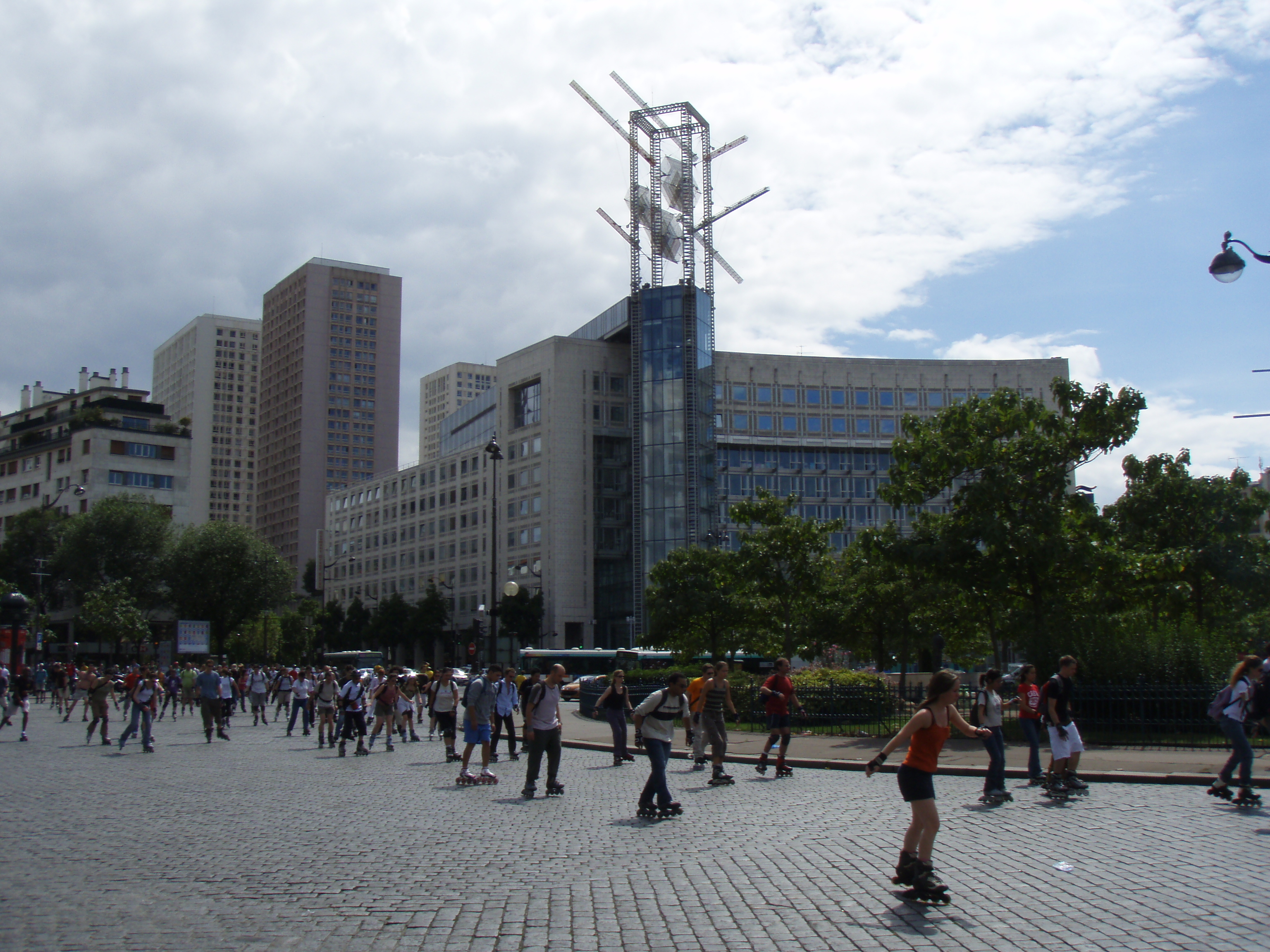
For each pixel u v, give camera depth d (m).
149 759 22.06
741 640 52.44
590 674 82.69
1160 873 8.99
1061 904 7.89
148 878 9.16
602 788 16.58
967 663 48.81
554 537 105.00
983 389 112.56
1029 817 12.58
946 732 8.34
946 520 28.97
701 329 104.44
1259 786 15.66
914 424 29.91
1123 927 7.18
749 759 20.80
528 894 8.36
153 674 34.06
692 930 7.21
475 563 115.94
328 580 146.88
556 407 107.19
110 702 48.81
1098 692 22.77
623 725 20.91
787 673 18.34
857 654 47.28
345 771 19.53
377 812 13.65
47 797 15.43
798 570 40.50
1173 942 6.79
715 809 13.68
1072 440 28.41
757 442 108.12
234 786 16.88
